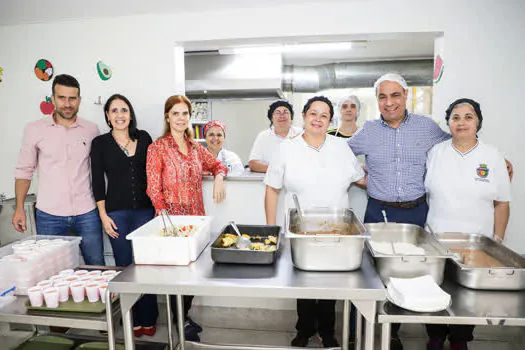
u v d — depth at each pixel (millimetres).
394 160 1865
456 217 1767
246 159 4840
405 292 1213
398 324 1916
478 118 1678
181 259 1385
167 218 1657
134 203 2037
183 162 1923
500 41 2045
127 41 2379
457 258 1445
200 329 2158
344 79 4449
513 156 2117
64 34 2428
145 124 2434
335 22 2178
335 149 1852
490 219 1773
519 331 2080
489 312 1173
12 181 2646
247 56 4309
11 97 2547
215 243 1398
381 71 4371
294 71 4488
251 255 1346
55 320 1328
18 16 2375
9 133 2592
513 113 2086
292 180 1847
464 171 1738
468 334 1727
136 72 2396
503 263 1435
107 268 1714
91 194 2166
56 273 1651
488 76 2082
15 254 1596
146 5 2246
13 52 2496
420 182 1882
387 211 1911
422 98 4812
